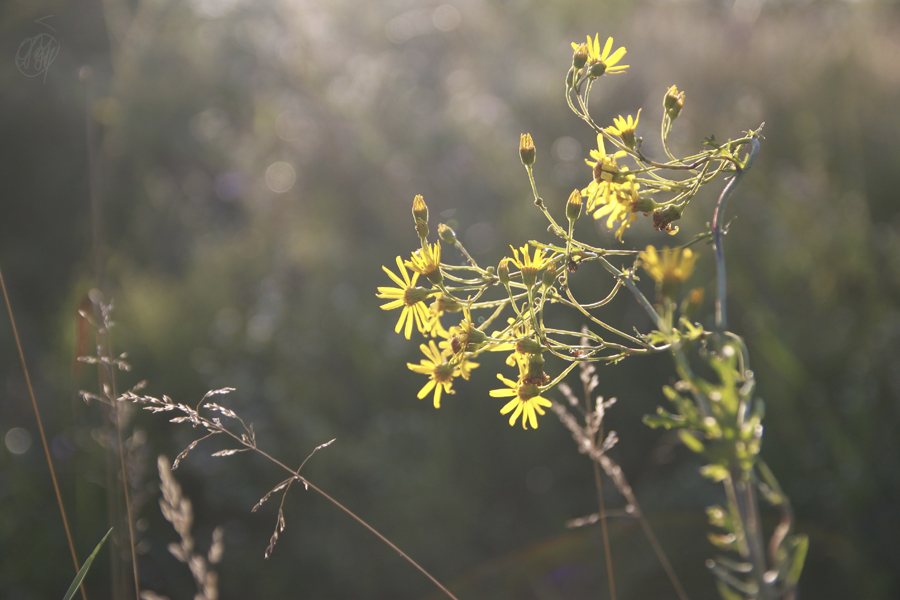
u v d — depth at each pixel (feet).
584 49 3.79
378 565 10.12
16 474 10.64
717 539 5.61
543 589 9.77
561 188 13.83
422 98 19.39
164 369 12.69
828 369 11.10
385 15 21.85
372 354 12.66
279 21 20.94
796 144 14.66
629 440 11.16
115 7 18.28
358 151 17.26
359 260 15.05
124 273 16.02
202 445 11.46
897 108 14.70
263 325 13.76
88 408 11.58
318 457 11.02
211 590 5.45
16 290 17.26
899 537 9.23
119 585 6.03
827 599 9.25
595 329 11.43
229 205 20.38
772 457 10.26
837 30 15.85
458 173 15.94
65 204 18.44
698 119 14.76
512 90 17.71
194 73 20.52
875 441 10.30
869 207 13.15
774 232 12.95
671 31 16.52
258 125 19.83
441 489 10.66
